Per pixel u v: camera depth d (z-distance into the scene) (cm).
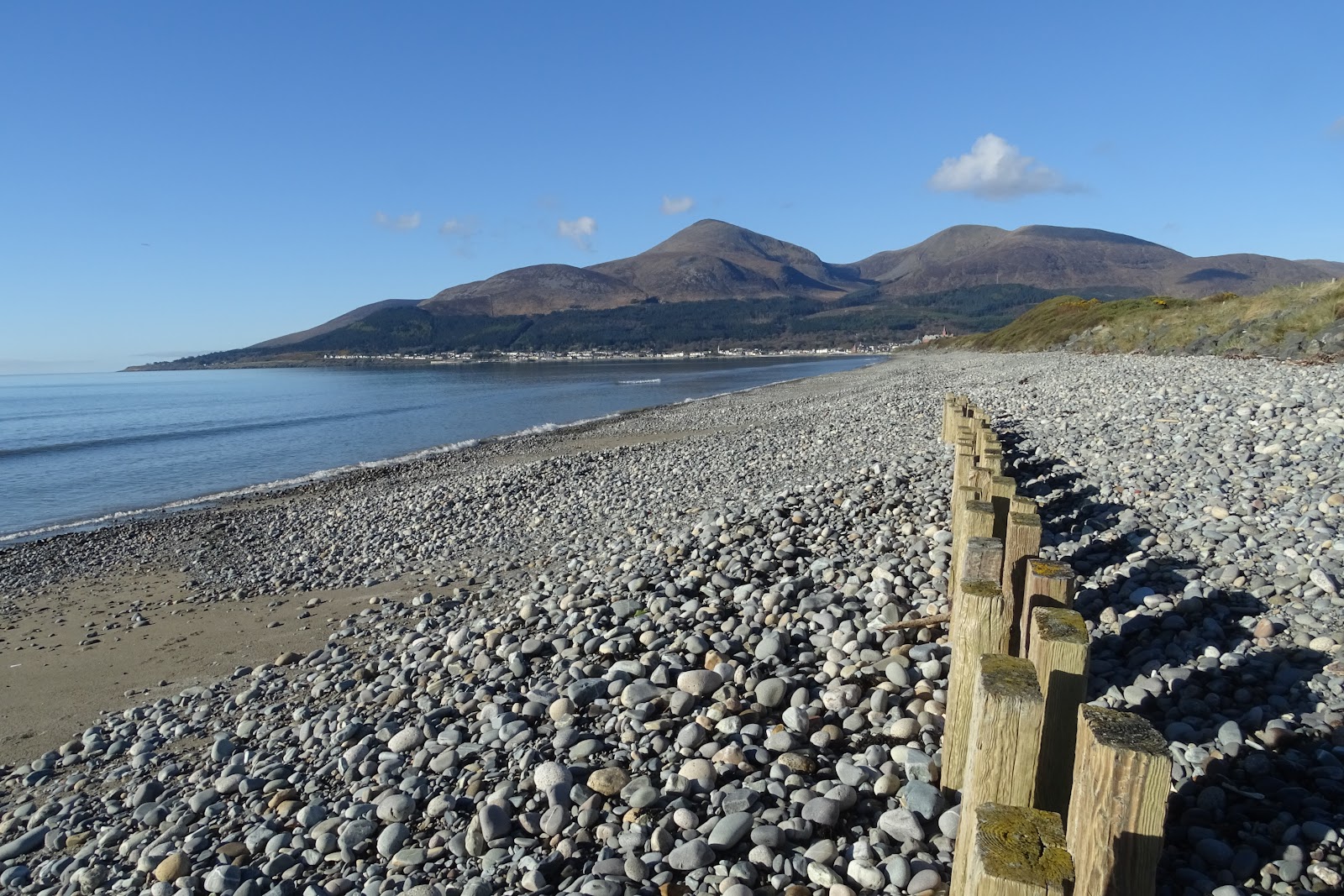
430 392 7056
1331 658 447
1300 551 590
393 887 388
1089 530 753
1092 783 227
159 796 546
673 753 459
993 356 5800
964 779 276
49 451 3180
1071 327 5259
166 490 2277
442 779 478
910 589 663
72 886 449
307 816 468
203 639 923
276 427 4103
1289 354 2064
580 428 3359
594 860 380
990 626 367
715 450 1928
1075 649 293
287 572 1230
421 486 1930
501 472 1928
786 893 340
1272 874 303
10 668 872
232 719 668
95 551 1492
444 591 1020
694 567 799
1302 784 353
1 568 1388
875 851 356
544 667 629
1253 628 496
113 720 701
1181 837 332
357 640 855
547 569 1057
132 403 6612
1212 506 727
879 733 460
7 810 561
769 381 6869
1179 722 412
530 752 477
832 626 613
